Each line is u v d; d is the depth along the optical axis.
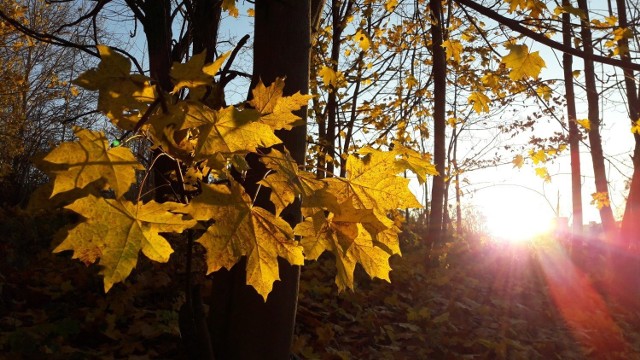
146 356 3.40
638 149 8.78
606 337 6.07
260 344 2.25
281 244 1.12
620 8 8.38
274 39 2.26
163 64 4.33
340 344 4.81
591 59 2.64
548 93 4.36
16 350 3.20
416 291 6.98
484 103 3.93
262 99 1.21
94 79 0.98
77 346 3.62
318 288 5.84
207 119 1.03
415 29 9.13
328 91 8.70
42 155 0.95
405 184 1.29
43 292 4.38
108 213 0.98
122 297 4.27
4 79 15.80
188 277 1.79
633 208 8.73
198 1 4.25
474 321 6.21
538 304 7.48
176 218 1.03
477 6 2.73
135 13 4.75
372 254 1.26
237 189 1.12
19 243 6.31
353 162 1.28
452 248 12.03
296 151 2.23
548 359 5.35
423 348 4.98
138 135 1.09
